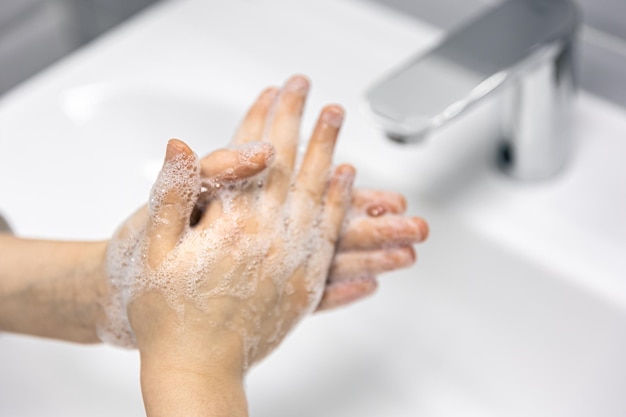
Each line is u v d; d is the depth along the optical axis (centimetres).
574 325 82
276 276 71
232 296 69
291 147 73
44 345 86
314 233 73
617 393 82
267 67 94
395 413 86
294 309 73
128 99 95
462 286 87
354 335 90
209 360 68
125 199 94
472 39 79
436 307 89
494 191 85
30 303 76
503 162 86
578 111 88
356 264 76
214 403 67
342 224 75
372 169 87
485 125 89
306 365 89
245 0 100
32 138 92
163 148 96
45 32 115
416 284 89
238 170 69
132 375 87
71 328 76
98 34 118
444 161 87
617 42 85
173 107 95
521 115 82
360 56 94
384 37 95
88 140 94
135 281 70
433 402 86
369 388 87
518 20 80
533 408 85
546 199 84
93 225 92
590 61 87
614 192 84
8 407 83
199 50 96
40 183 92
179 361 68
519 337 85
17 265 75
